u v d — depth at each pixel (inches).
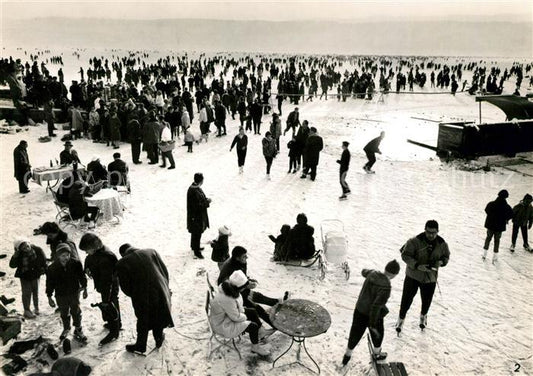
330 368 239.8
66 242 262.5
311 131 565.9
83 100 1013.2
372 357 236.5
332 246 325.1
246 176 596.7
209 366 239.0
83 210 410.3
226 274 265.1
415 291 262.4
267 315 262.2
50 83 1023.6
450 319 287.7
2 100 1007.6
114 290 251.3
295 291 315.0
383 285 217.6
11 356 237.5
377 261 364.5
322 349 254.7
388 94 1521.9
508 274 347.6
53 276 239.5
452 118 1067.9
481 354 254.2
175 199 503.2
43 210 467.2
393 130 919.0
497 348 259.8
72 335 260.4
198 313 287.6
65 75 1953.7
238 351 242.1
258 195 522.9
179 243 390.9
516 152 693.9
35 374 214.1
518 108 713.6
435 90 1664.6
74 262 245.8
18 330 258.1
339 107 1240.2
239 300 241.3
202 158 690.2
